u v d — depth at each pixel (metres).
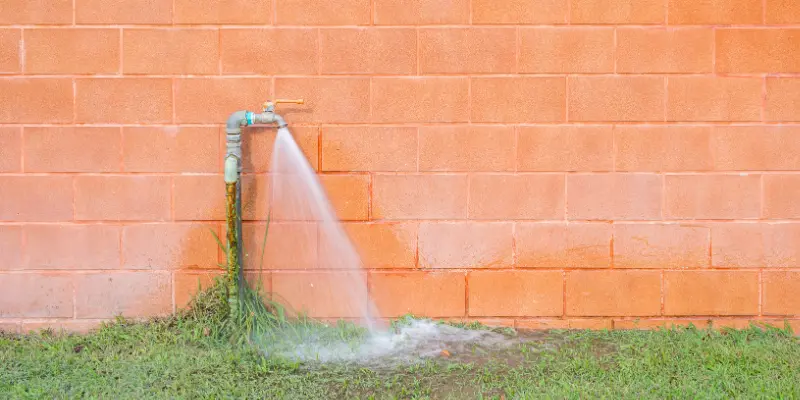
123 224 6.08
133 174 6.07
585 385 5.49
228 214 5.90
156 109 6.05
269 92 6.05
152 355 5.79
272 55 6.04
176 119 6.05
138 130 6.05
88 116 6.05
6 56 6.02
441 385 5.55
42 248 6.08
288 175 6.09
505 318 6.12
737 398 5.36
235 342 5.92
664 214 6.10
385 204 6.10
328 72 6.05
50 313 6.09
